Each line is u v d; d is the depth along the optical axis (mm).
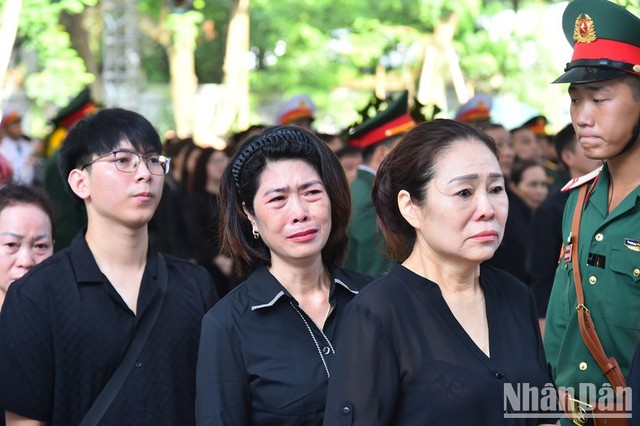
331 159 3879
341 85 24750
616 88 4160
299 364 3719
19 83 23891
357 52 22438
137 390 4172
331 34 24125
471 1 21344
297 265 3852
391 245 3416
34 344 4117
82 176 4301
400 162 3277
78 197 4367
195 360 4336
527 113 15961
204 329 3779
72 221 8594
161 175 4332
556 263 5973
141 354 4203
